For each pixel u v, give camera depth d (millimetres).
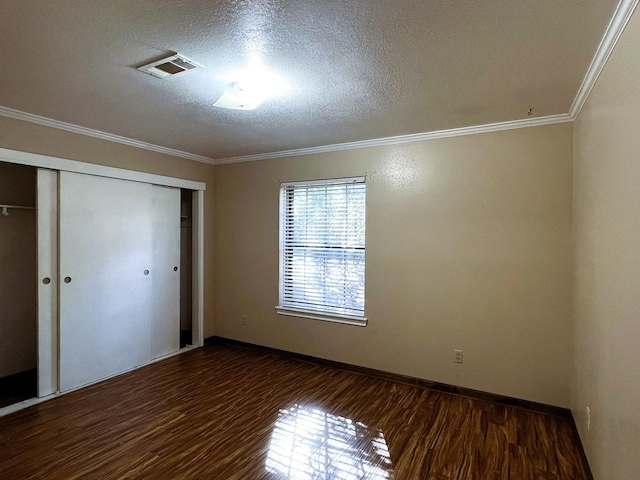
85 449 2379
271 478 2107
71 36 1708
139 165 3822
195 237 4613
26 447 2391
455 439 2514
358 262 3783
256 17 1555
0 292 3506
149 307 4004
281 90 2350
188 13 1524
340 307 3885
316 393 3260
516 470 2188
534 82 2207
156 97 2492
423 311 3398
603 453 1815
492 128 3053
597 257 1971
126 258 3746
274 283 4305
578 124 2562
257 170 4418
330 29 1646
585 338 2273
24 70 2078
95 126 3197
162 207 4223
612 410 1661
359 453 2355
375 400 3117
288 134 3441
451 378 3271
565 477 2125
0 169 3506
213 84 2264
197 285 4621
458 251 3234
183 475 2127
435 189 3334
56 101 2576
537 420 2770
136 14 1531
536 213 2918
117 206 3650
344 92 2383
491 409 2949
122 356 3721
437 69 2045
